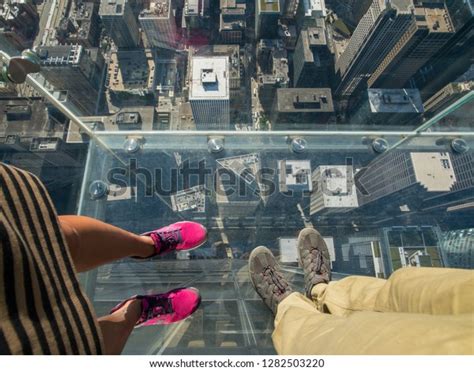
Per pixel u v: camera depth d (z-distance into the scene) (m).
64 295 1.06
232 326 2.72
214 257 3.37
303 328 1.70
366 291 1.90
